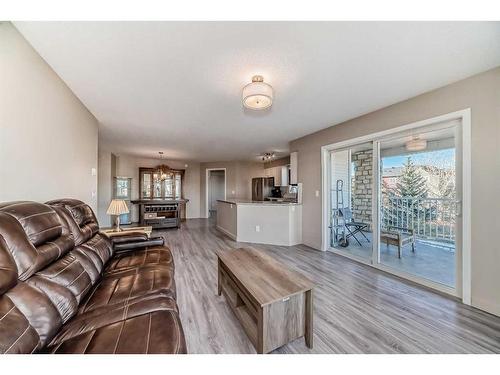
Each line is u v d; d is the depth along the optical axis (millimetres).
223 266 2178
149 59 1775
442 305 2062
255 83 1956
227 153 6551
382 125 2887
